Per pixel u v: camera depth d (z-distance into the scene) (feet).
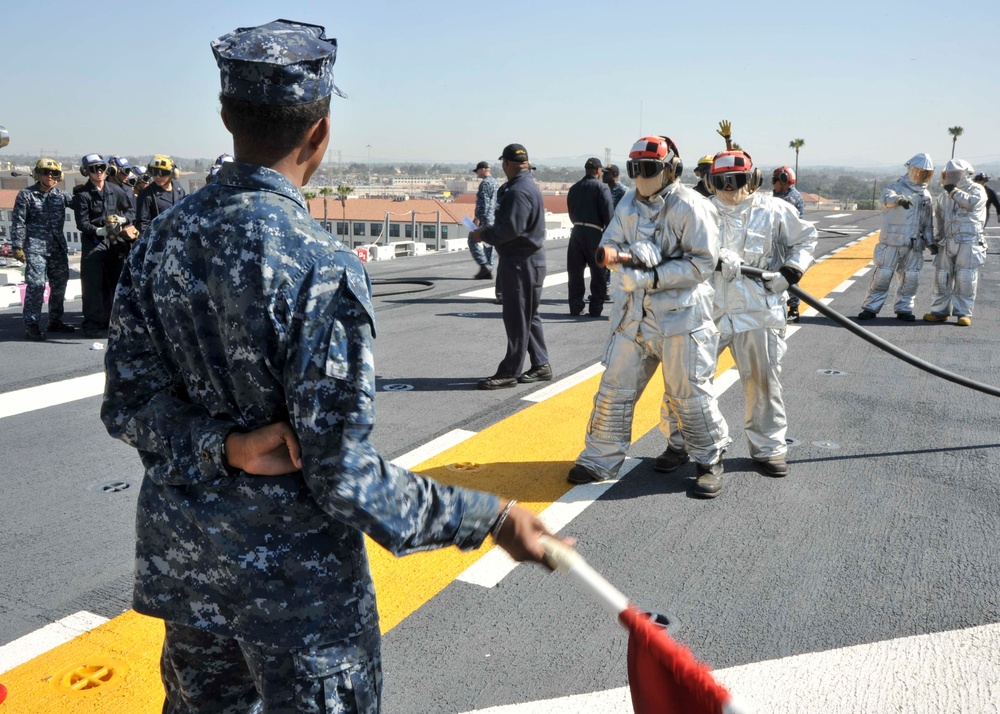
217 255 4.60
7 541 12.23
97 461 15.70
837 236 75.87
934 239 32.68
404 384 21.84
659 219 13.82
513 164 20.70
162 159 27.63
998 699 8.88
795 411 19.92
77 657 9.36
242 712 5.47
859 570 11.79
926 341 28.81
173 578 4.96
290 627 4.74
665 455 15.70
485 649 9.76
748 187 15.20
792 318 32.45
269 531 4.70
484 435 17.58
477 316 32.30
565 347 27.04
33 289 26.30
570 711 8.59
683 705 4.53
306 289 4.47
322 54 4.85
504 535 4.84
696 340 13.96
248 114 4.75
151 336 5.03
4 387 20.74
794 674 9.30
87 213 26.99
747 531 13.07
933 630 10.22
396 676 9.19
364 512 4.36
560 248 62.13
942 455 16.75
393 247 58.80
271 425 4.55
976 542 12.74
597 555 12.19
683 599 10.94
